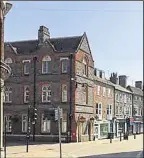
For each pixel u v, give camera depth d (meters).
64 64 48.66
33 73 49.53
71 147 39.59
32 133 48.34
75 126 47.59
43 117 48.31
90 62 53.06
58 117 24.28
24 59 50.09
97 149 37.50
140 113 82.81
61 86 48.34
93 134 53.56
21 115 49.50
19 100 49.78
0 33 23.70
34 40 52.00
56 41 50.88
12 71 50.41
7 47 50.94
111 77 73.94
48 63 49.22
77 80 48.53
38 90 49.09
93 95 54.16
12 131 49.59
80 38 50.28
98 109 58.66
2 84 23.69
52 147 38.81
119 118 68.94
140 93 83.62
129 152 34.25
